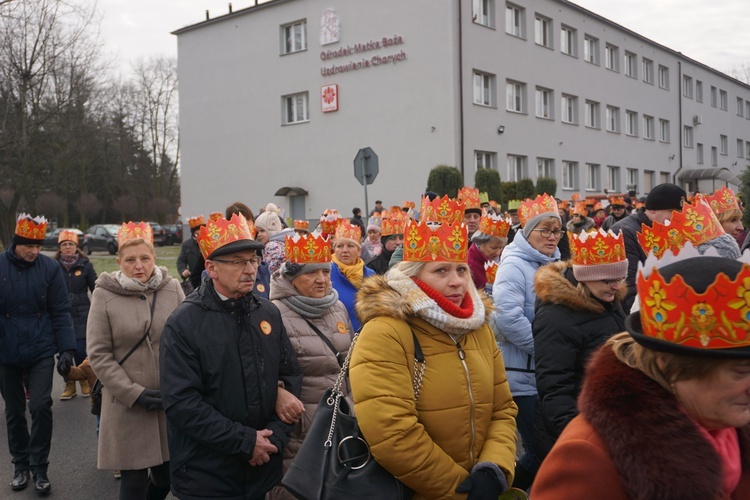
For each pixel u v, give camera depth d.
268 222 7.00
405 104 25.16
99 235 35.88
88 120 29.09
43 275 5.24
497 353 2.98
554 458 1.57
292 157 29.17
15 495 5.05
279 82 29.39
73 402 7.69
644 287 1.51
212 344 3.21
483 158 26.03
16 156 25.88
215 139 32.19
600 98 33.12
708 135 45.72
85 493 5.08
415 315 2.70
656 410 1.48
